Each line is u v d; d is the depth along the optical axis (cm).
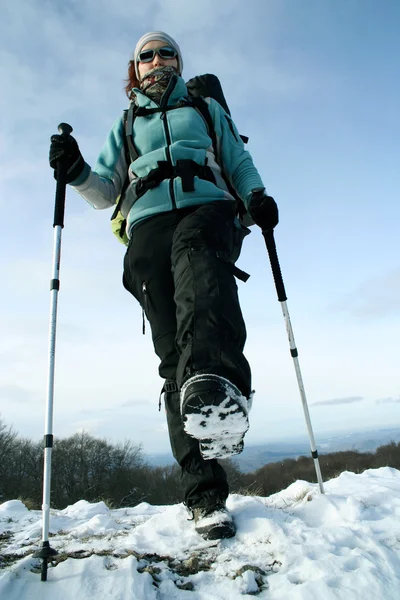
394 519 187
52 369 172
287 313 254
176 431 192
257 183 232
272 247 242
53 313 184
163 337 199
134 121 238
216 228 182
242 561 152
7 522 296
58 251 197
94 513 336
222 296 161
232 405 139
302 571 138
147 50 260
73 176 212
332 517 205
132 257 210
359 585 125
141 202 213
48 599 127
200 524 182
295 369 254
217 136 243
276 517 199
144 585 133
